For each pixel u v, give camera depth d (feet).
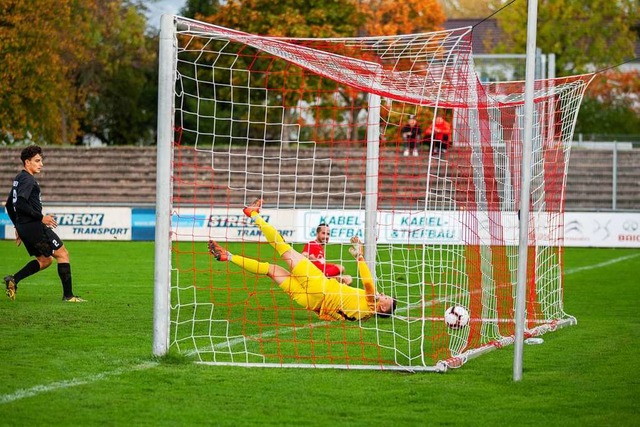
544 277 52.42
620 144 143.43
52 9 153.58
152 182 135.85
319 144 136.77
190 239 106.83
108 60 195.72
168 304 35.04
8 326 42.75
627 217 106.93
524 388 30.58
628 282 69.51
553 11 192.44
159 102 34.50
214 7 194.18
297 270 42.52
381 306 41.86
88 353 35.81
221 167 132.77
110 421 25.64
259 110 142.41
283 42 36.81
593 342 41.04
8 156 136.87
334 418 26.32
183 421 25.79
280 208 108.68
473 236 42.24
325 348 38.34
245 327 44.09
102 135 209.97
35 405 27.20
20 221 50.42
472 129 41.88
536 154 50.65
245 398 28.71
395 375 32.68
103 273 71.00
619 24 196.44
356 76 41.83
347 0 146.41
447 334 40.60
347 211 104.99
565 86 49.57
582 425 25.89
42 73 151.33
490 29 219.82
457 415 26.84
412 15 162.91
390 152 112.98
